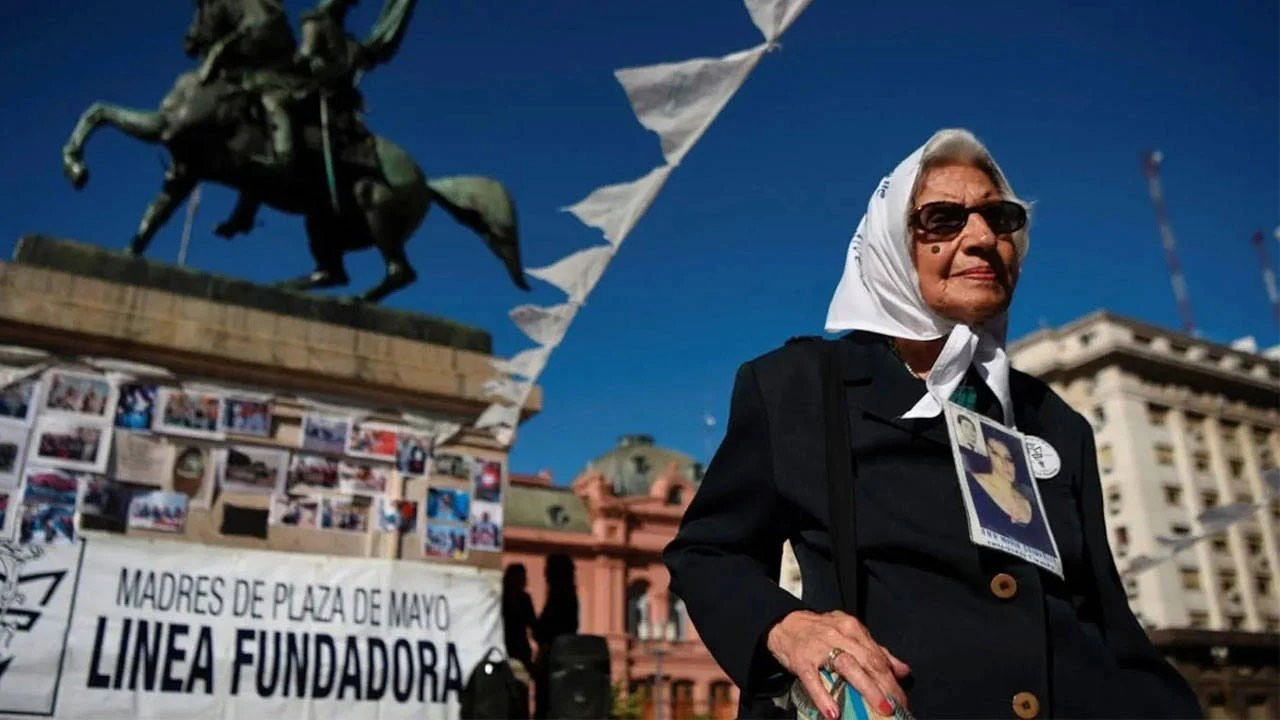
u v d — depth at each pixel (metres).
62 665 4.91
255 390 6.05
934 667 1.20
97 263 5.84
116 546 5.24
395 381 6.46
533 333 4.18
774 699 1.21
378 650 5.75
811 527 1.36
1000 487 1.33
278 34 7.27
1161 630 33.44
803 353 1.49
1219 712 32.81
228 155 7.02
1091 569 1.41
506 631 6.86
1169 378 41.62
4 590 4.89
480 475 6.65
